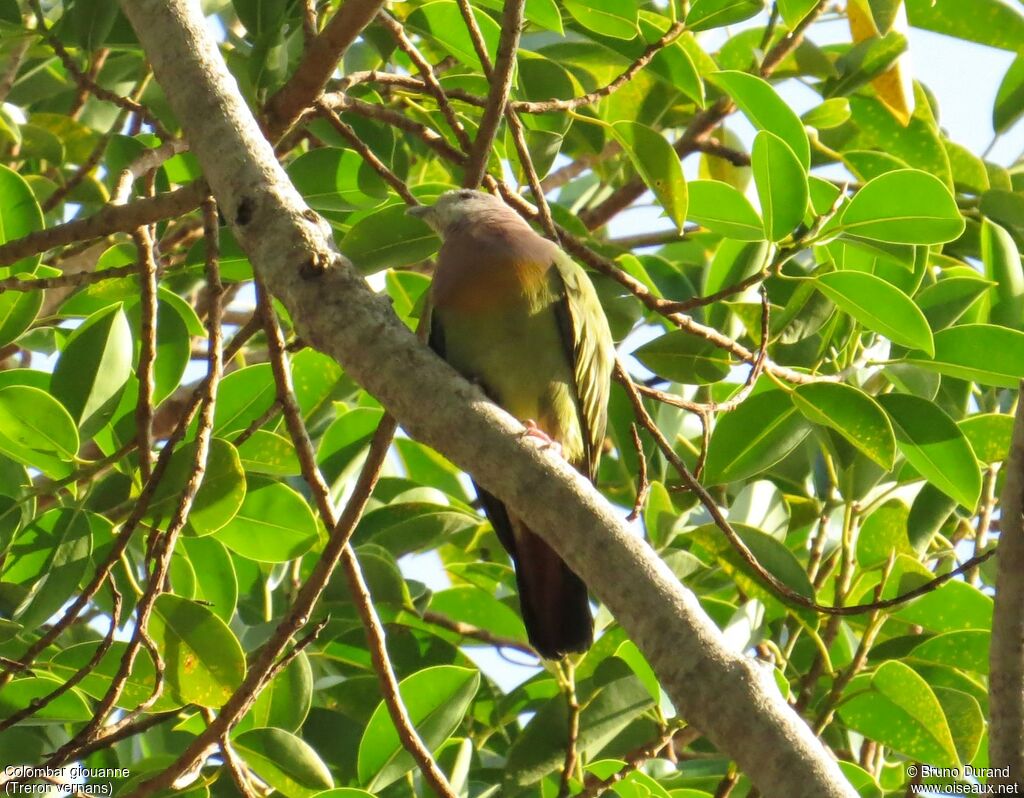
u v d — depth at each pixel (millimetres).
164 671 7789
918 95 10789
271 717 8633
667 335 9203
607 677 9102
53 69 11586
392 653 9859
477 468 5391
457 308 8633
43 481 9883
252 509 8438
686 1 9570
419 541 10031
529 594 8359
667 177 8609
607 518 5078
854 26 9984
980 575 10805
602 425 9203
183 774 7367
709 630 4723
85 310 9359
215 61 6402
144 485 7844
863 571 9570
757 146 7762
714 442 8750
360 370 5672
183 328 8898
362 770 8258
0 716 8070
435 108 10297
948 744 8445
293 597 9875
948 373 8609
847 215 7902
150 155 8680
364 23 7328
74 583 7770
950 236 7766
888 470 8234
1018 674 4988
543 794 9516
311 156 9031
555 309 8750
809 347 9555
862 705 8641
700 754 10234
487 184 9094
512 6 7027
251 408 8906
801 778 4348
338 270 5836
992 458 9273
